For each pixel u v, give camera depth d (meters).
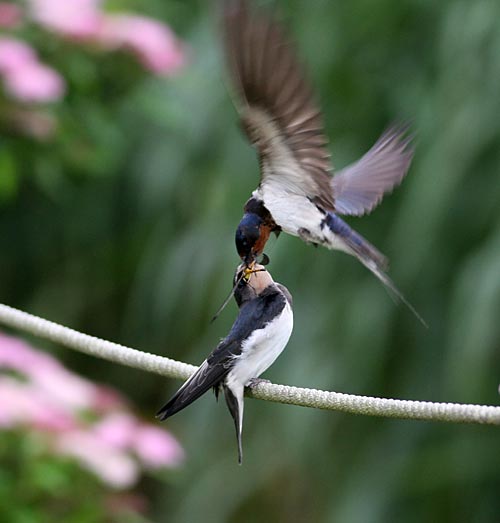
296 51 4.83
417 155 10.62
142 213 12.32
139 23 9.02
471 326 9.76
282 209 5.82
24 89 8.30
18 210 13.20
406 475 10.80
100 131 9.34
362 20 11.10
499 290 9.72
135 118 11.91
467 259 10.25
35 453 7.20
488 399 10.02
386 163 7.32
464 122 10.17
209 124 11.57
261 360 5.61
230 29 4.71
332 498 11.05
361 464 10.97
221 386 5.64
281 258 10.83
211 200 11.53
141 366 6.20
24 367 7.63
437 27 10.84
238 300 5.81
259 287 5.78
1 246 13.41
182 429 11.98
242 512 12.03
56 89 8.41
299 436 10.88
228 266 11.20
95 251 13.21
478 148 10.16
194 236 11.48
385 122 10.93
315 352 10.80
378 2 11.05
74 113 9.23
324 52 11.11
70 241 13.22
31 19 8.83
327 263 10.88
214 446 11.54
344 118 11.08
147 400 13.79
